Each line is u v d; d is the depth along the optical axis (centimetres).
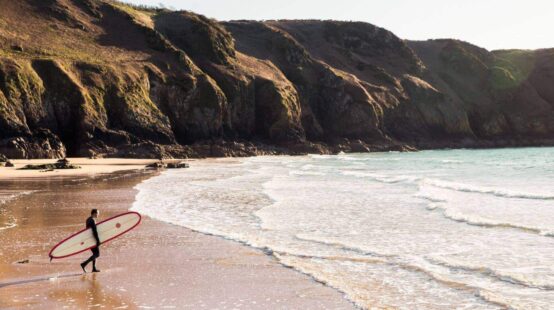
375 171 6003
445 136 15838
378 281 1377
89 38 11412
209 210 2748
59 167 6097
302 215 2583
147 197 3275
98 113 9175
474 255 1683
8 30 10362
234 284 1352
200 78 11262
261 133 12312
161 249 1778
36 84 8738
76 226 2159
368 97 14200
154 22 13588
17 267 1512
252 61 14050
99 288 1310
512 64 19575
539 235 1994
